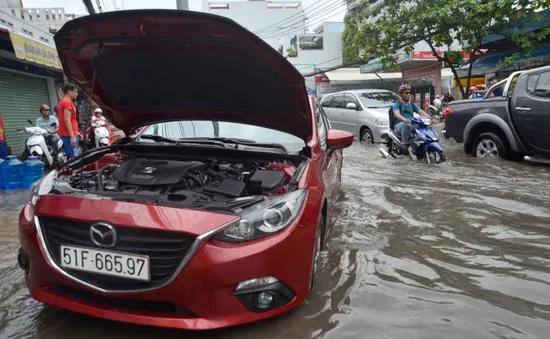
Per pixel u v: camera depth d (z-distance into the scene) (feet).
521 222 14.40
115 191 8.79
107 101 11.19
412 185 19.95
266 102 10.50
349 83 105.29
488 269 10.89
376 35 46.62
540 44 41.75
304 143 12.28
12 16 28.76
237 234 7.32
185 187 9.03
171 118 12.30
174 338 7.84
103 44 9.11
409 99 27.02
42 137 25.64
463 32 38.55
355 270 10.77
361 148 33.99
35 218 7.90
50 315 8.64
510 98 24.18
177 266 7.14
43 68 38.65
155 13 8.09
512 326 8.31
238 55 8.96
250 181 8.84
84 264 7.48
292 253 7.80
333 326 8.27
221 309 7.23
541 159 23.39
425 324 8.36
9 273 10.78
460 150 30.09
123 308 7.53
